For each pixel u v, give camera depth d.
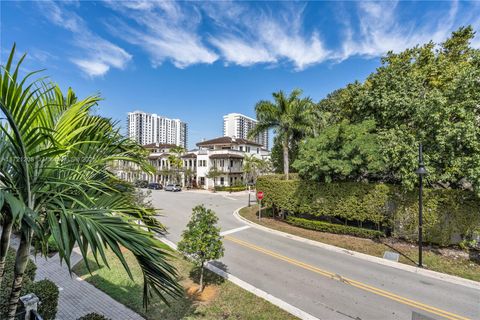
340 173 12.64
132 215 3.33
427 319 5.77
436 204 10.48
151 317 5.92
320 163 12.30
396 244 11.24
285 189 15.64
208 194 33.94
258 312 6.19
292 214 15.95
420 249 9.09
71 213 2.54
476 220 9.71
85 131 3.26
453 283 7.98
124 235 2.46
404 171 10.28
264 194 17.27
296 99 18.44
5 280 5.05
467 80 9.60
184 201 26.67
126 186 3.86
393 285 7.80
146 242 2.56
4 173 2.49
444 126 9.70
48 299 5.05
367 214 12.18
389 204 11.63
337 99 23.56
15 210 1.96
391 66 14.29
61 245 2.24
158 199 28.06
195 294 7.05
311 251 10.85
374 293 7.28
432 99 10.20
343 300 6.88
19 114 2.18
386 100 12.19
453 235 10.47
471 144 8.96
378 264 9.51
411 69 14.16
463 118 9.67
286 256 10.21
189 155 43.91
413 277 8.40
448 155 9.79
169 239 12.60
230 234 13.55
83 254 2.26
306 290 7.41
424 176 10.07
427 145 10.38
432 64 14.19
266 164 40.34
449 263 9.25
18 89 2.10
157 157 47.16
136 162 3.73
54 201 2.69
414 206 10.91
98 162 3.21
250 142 47.81
